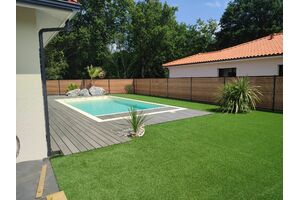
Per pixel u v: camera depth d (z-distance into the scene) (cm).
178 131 650
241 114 928
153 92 1898
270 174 368
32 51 421
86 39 2703
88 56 2881
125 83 2166
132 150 490
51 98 1719
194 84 1455
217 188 326
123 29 2981
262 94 1052
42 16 454
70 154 468
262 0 2920
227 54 1590
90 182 347
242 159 434
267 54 1164
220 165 406
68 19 464
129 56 3031
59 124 751
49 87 2012
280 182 340
